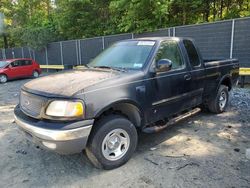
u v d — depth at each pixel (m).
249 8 14.90
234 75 6.56
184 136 4.88
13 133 5.36
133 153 4.12
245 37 9.42
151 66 4.11
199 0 14.64
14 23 29.73
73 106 3.16
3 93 10.89
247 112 6.34
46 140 3.17
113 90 3.51
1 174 3.66
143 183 3.31
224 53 10.10
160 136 4.89
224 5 15.59
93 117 3.29
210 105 6.00
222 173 3.49
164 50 4.46
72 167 3.79
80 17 20.70
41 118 3.30
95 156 3.49
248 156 3.93
